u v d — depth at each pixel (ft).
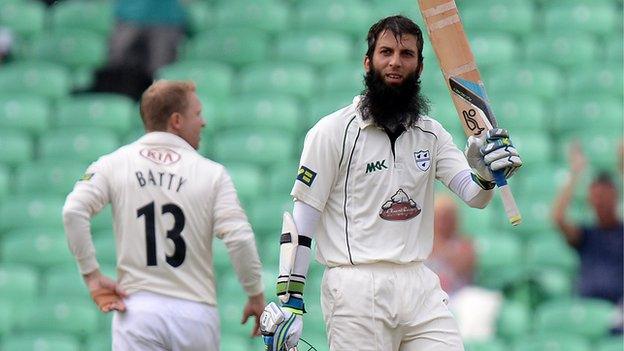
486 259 132.46
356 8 173.99
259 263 69.62
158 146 70.38
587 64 164.45
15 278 136.46
